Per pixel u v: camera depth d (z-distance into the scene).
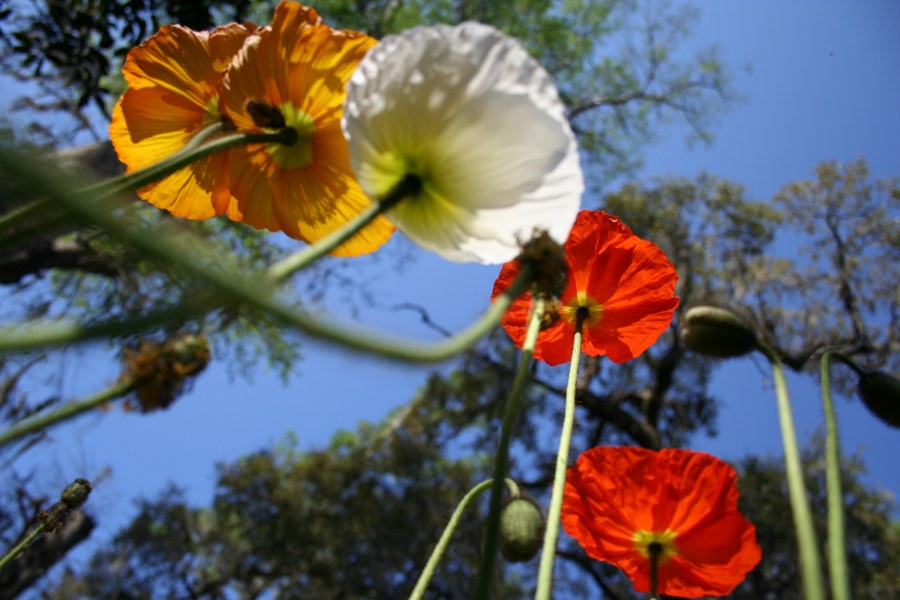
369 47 0.32
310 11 0.32
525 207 0.24
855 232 3.26
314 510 3.71
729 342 0.29
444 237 0.25
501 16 3.37
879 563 2.87
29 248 1.65
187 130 0.36
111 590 3.49
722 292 3.25
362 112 0.25
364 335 0.15
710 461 0.33
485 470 3.73
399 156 0.25
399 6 3.10
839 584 0.19
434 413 3.77
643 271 0.36
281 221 0.33
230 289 0.14
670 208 3.40
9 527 1.31
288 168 0.33
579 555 3.02
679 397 3.71
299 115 0.32
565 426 0.28
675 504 0.33
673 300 0.36
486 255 0.25
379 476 3.72
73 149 1.46
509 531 0.31
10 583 1.64
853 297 3.16
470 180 0.24
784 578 2.74
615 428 3.57
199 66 0.36
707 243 3.43
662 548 0.33
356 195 0.33
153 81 0.36
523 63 0.24
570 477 0.34
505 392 3.52
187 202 0.35
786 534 2.75
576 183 0.24
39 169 0.13
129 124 0.36
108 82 2.38
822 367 0.26
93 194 0.15
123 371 0.24
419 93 0.25
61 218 0.17
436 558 0.27
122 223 0.14
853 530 2.88
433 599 3.20
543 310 0.24
